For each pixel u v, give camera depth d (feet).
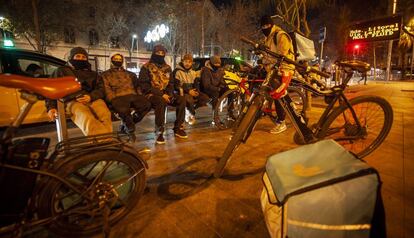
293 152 5.39
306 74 10.78
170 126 16.74
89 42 101.19
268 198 5.03
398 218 6.60
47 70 16.21
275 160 5.24
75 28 96.53
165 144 12.98
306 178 4.40
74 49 11.48
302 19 28.37
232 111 16.26
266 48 8.91
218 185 8.64
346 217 4.16
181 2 82.48
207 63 17.87
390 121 10.10
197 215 7.02
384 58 94.17
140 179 6.82
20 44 83.15
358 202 4.10
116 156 6.28
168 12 82.79
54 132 15.78
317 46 84.28
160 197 7.91
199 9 85.76
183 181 8.95
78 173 6.31
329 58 93.76
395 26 38.83
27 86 5.18
